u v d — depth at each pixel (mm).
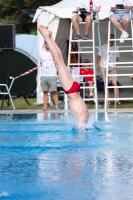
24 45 40062
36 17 28094
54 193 7047
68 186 7445
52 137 13227
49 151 10797
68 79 14469
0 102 33250
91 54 31734
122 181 7750
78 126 14602
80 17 24828
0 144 11789
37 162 9414
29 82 39844
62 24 29203
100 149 10961
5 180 7879
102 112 22156
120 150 10789
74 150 10875
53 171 8547
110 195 6910
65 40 30516
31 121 18266
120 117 19234
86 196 6867
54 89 24719
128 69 31969
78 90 14508
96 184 7566
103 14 26641
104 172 8414
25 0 55938
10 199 6734
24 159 9773
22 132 14578
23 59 39750
